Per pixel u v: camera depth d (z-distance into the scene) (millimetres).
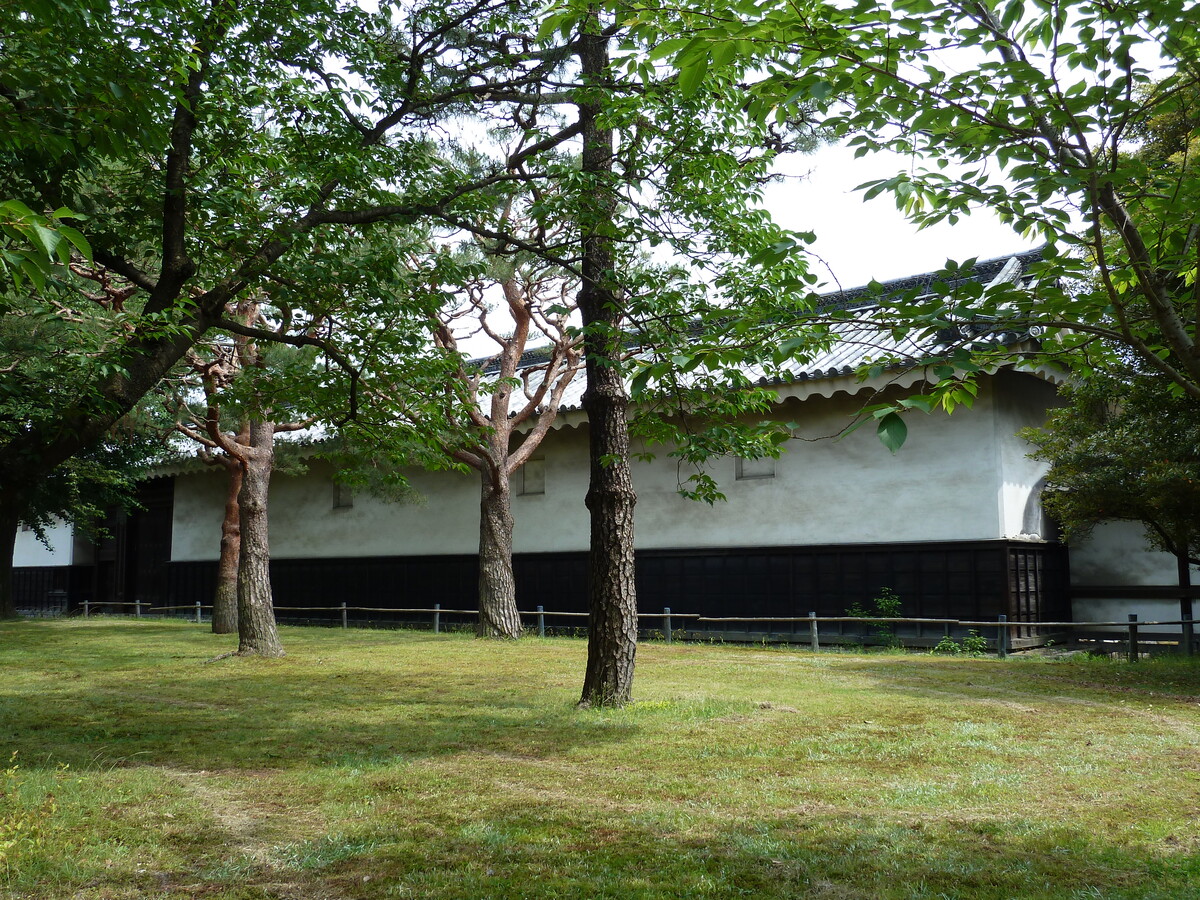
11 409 10586
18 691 11273
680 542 20047
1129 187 4242
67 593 33219
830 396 17609
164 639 18969
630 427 9727
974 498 16359
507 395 18859
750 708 9258
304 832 5277
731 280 8055
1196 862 4559
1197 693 10438
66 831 5207
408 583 24766
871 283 3873
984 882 4344
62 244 2943
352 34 9758
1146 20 3686
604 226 8781
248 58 8891
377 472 20031
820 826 5266
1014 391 16922
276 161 8953
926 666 13344
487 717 9016
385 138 10164
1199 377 3861
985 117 4023
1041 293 3912
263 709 9688
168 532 31391
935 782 6254
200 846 5035
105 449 23953
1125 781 6234
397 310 9141
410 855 4871
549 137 10992
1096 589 17391
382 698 10453
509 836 5148
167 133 7035
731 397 8977
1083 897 4105
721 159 9172
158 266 12227
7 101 5625
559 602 21844
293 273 8703
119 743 7820
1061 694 10406
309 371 10383
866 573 17500
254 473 15859
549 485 22438
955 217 4441
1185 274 4531
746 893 4285
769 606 18656
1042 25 3930
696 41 3914
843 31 3820
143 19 6902
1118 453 12062
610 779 6441
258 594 15625
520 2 10141
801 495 18500
